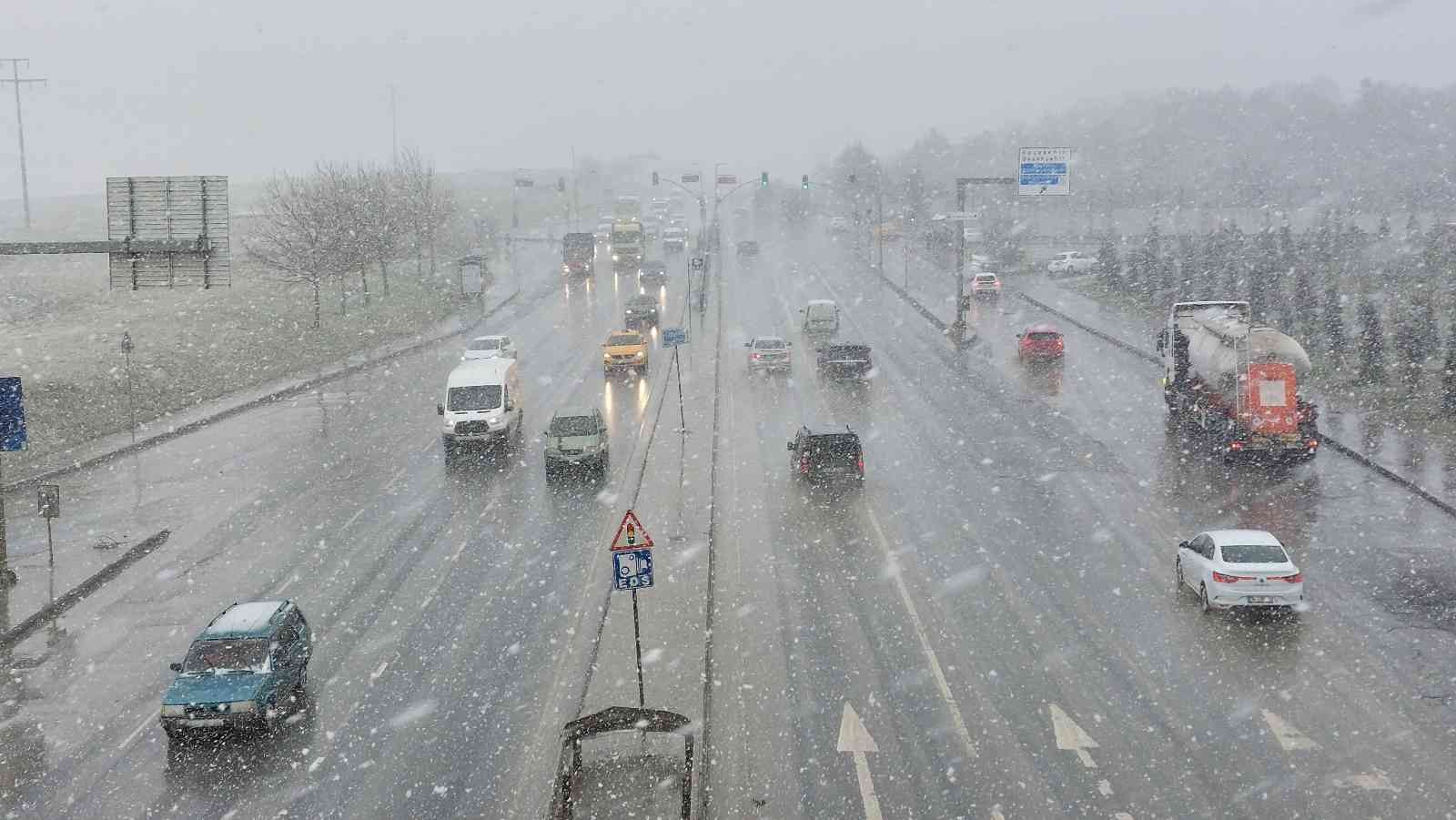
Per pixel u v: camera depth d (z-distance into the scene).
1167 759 13.16
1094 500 25.28
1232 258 60.22
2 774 13.70
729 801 12.45
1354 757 13.09
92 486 28.66
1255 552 17.98
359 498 26.89
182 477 29.42
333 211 58.53
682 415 32.47
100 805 12.88
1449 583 19.20
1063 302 61.09
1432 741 13.44
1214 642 16.84
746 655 16.61
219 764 13.80
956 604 18.69
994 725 14.15
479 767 13.41
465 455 31.06
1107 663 16.08
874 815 12.08
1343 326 42.12
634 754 12.77
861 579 20.08
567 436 28.61
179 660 17.41
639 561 14.30
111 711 15.60
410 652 17.25
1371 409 33.12
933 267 82.81
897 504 25.16
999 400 37.41
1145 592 19.14
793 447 27.86
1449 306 45.44
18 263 74.62
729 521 23.95
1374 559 20.64
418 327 57.50
